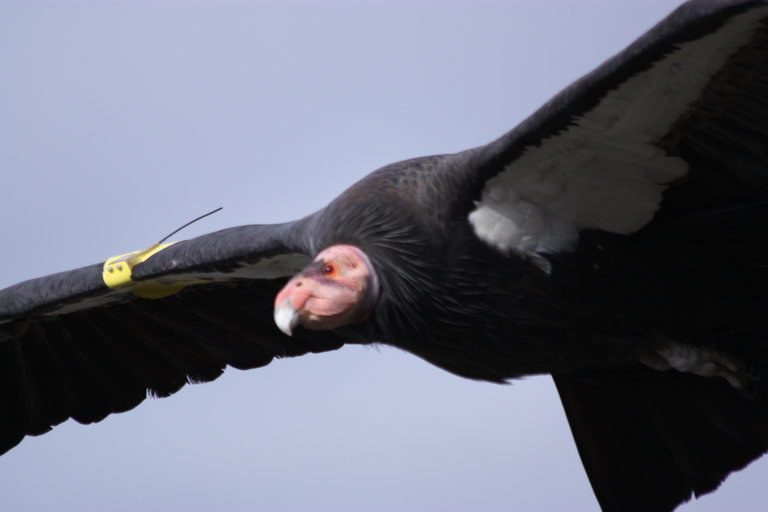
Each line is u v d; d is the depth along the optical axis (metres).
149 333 14.32
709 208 11.12
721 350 11.60
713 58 9.99
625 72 10.12
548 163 10.86
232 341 14.20
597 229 11.12
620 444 12.58
